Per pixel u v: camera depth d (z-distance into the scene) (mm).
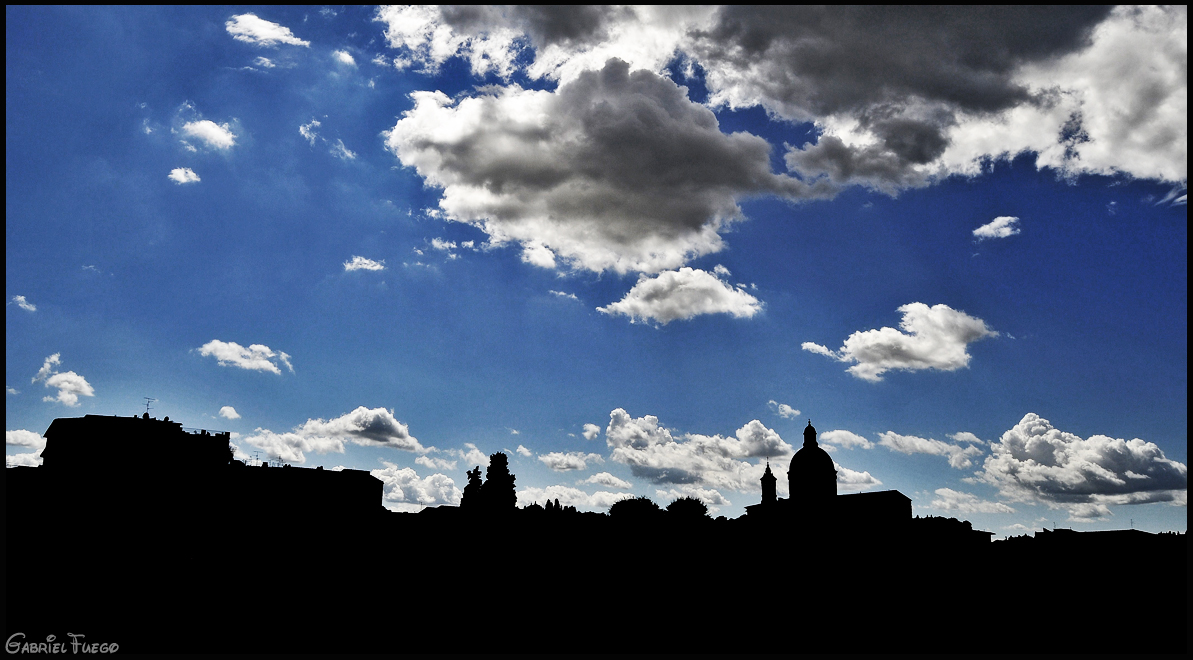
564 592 76125
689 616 69188
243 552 72750
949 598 81688
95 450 78812
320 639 51188
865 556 102062
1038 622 70438
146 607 54406
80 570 60156
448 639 54250
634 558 94000
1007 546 111750
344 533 84750
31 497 69500
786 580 88375
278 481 88812
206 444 87250
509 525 101625
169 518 74938
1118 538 112062
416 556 82812
